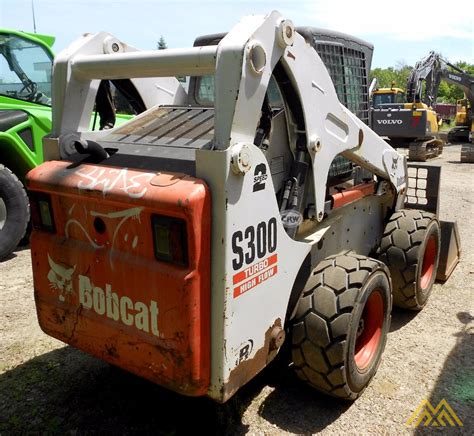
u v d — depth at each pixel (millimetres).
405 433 2594
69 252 2379
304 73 2404
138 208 2057
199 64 2092
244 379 2211
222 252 1982
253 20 2090
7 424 2627
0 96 5766
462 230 6465
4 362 3240
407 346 3459
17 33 5836
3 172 5090
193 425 2623
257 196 2121
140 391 2920
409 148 14766
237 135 2010
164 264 2045
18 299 4230
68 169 2389
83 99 2658
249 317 2182
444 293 4379
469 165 13695
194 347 2008
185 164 2203
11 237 5207
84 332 2398
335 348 2506
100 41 2715
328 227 2957
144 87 3236
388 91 17734
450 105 36906
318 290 2604
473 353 3359
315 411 2748
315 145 2539
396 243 3736
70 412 2730
